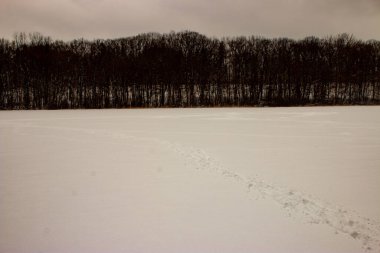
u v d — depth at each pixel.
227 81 66.25
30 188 10.48
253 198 9.37
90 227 7.70
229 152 15.80
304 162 13.66
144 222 7.94
